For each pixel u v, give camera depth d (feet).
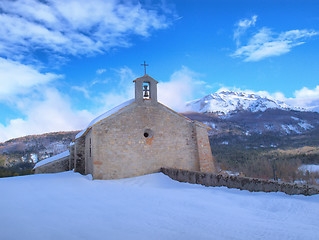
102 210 24.08
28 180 45.57
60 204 26.71
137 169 52.29
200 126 60.90
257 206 24.89
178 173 46.42
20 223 18.74
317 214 19.98
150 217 21.52
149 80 58.18
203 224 19.33
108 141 50.96
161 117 57.47
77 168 62.23
